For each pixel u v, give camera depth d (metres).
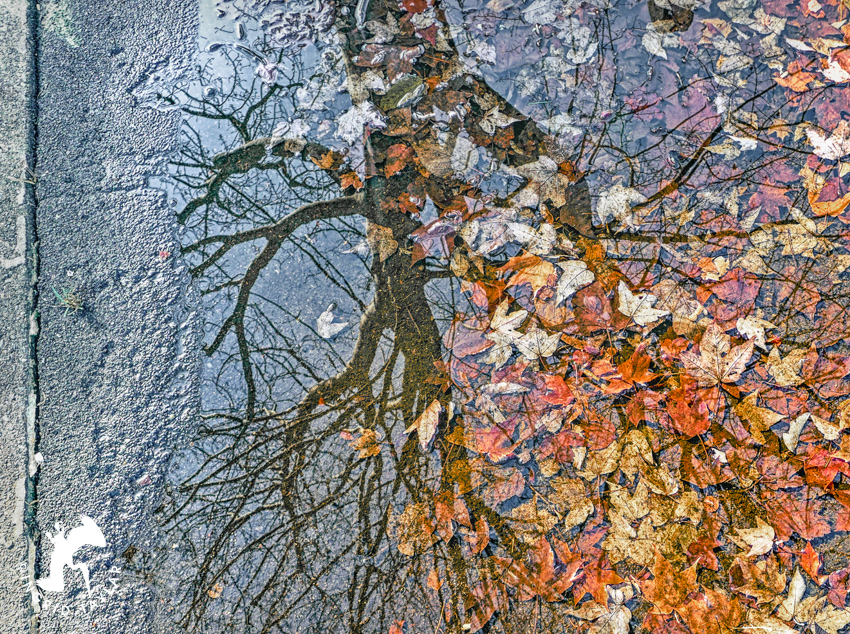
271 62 1.75
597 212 1.61
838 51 1.71
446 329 1.55
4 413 1.53
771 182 1.62
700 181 1.63
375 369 1.54
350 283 1.59
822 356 1.51
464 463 1.48
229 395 1.54
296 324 1.57
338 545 1.45
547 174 1.63
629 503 1.43
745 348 1.49
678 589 1.38
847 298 1.54
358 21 1.78
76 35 1.74
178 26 1.76
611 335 1.53
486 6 1.78
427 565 1.43
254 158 1.67
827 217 1.60
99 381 1.54
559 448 1.47
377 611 1.42
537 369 1.51
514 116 1.69
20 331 1.57
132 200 1.64
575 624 1.39
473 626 1.40
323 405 1.52
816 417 1.47
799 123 1.67
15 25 1.74
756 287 1.55
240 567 1.45
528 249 1.58
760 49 1.73
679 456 1.46
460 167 1.65
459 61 1.74
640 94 1.70
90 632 1.43
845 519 1.43
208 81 1.73
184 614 1.43
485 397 1.50
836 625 1.38
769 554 1.41
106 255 1.61
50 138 1.67
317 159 1.67
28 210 1.63
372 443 1.50
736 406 1.48
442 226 1.60
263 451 1.50
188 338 1.57
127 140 1.68
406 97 1.71
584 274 1.55
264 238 1.62
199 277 1.60
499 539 1.44
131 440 1.51
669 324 1.53
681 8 1.77
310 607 1.43
